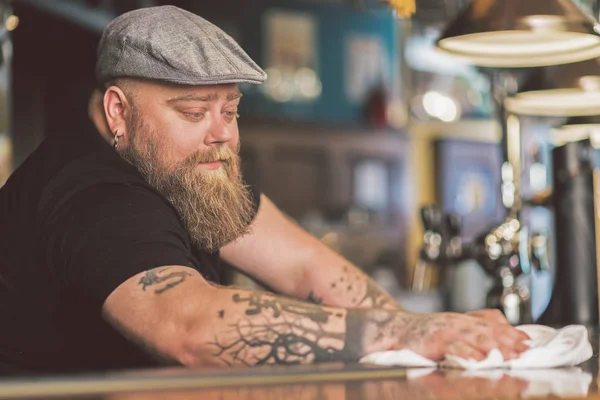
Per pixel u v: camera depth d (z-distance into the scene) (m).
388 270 6.21
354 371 1.06
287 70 6.26
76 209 1.35
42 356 1.50
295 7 6.29
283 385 0.97
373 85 6.48
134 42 1.45
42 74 3.32
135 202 1.35
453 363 1.17
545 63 1.97
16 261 1.47
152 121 1.46
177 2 4.36
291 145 6.02
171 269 1.26
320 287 1.75
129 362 1.52
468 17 1.83
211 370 1.03
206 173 1.47
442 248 2.22
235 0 6.06
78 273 1.29
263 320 1.20
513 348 1.20
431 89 6.40
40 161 1.53
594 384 1.00
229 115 1.50
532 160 2.31
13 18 2.62
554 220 2.07
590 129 2.31
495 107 2.33
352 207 6.20
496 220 6.44
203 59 1.42
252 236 1.76
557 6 1.76
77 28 3.19
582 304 2.01
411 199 6.32
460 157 6.38
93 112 1.58
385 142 6.29
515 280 2.19
